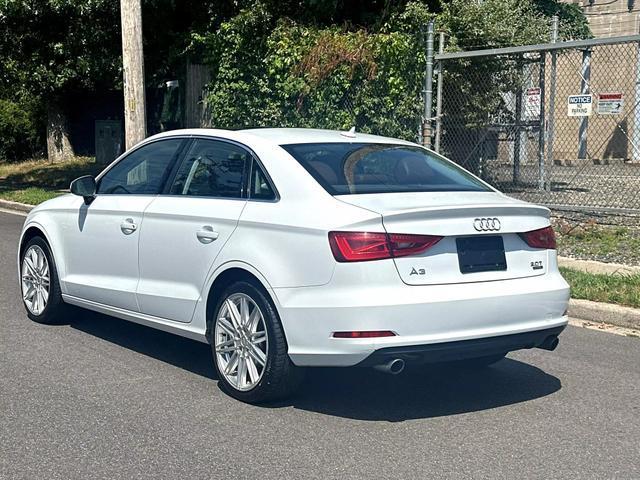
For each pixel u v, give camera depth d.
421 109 12.91
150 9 17.47
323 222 5.02
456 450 4.73
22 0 17.31
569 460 4.61
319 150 5.80
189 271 5.88
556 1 23.30
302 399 5.61
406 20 14.69
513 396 5.77
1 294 8.73
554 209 11.91
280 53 14.16
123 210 6.52
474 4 14.45
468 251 5.15
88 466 4.44
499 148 14.75
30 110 26.78
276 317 5.21
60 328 7.44
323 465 4.48
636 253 10.40
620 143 23.61
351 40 13.38
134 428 5.01
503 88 14.21
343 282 4.87
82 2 17.22
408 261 4.93
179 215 5.98
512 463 4.55
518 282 5.31
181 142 6.43
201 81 17.02
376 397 5.70
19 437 4.84
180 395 5.64
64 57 19.48
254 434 4.93
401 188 5.57
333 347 4.89
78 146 25.94
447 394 5.80
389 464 4.50
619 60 23.73
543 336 5.42
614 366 6.55
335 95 13.52
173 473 4.36
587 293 8.27
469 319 5.00
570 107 12.39
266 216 5.36
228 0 16.69
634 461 4.61
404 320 4.82
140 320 6.40
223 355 5.65
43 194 17.84
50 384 5.83
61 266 7.22
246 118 14.91
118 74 19.33
